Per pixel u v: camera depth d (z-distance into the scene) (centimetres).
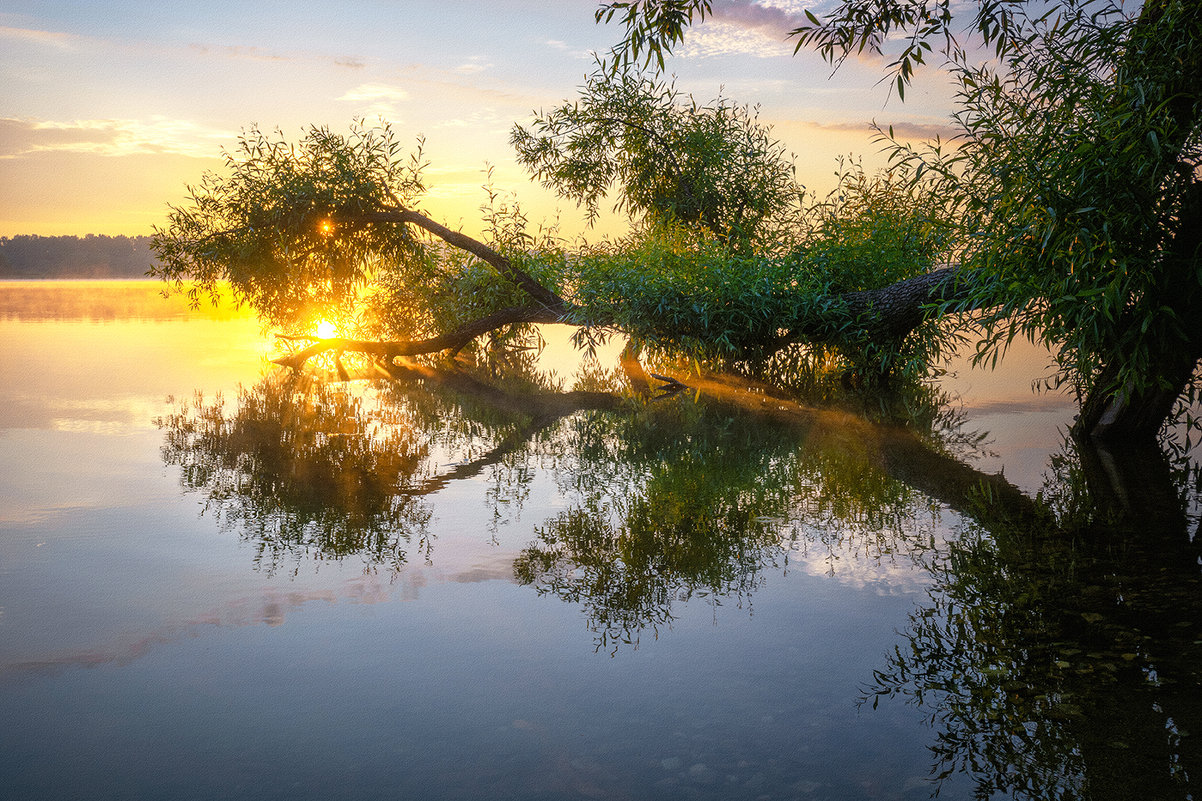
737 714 261
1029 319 592
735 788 220
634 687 280
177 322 2195
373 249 1246
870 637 321
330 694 276
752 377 1109
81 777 228
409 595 371
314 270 1223
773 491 571
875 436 766
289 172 1151
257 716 262
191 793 220
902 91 558
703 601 365
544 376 1251
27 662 301
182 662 301
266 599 365
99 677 289
